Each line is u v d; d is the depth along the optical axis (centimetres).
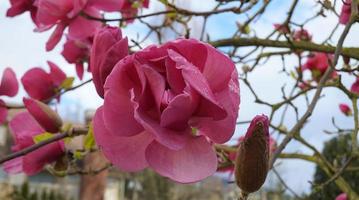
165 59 43
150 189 548
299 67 124
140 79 44
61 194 592
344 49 104
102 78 48
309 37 129
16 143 86
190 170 45
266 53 123
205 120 45
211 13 106
